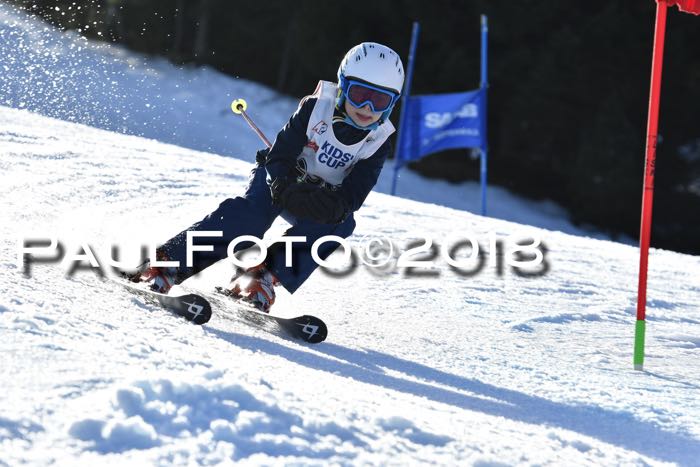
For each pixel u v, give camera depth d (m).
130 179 18.03
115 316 7.14
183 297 8.03
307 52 56.59
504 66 51.94
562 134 52.28
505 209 53.97
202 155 25.28
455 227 20.20
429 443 5.03
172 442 4.32
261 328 8.72
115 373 5.04
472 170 55.84
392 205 22.36
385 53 8.61
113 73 31.41
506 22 51.72
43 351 5.27
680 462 6.35
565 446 5.71
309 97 8.95
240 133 53.47
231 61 59.97
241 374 5.47
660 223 53.47
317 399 5.36
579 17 51.28
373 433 4.97
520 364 9.59
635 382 9.46
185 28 57.91
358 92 8.59
